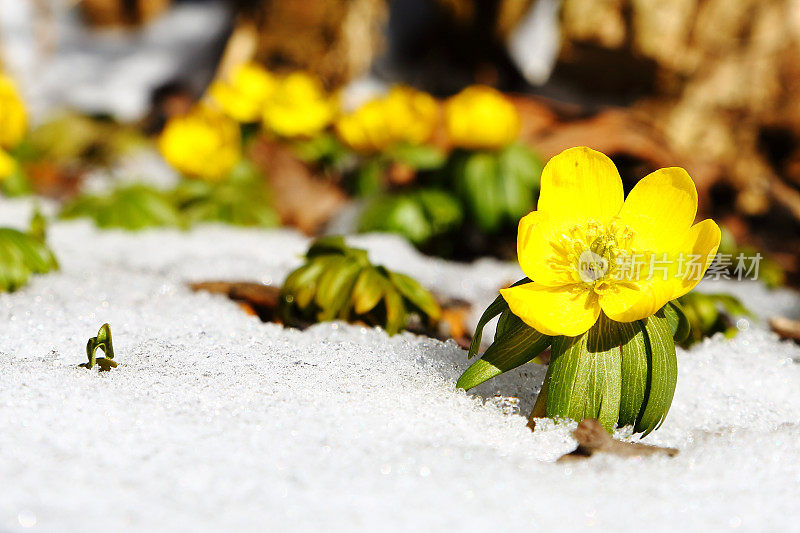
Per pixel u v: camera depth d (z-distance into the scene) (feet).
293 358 1.49
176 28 3.70
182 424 1.38
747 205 2.35
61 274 1.69
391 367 1.48
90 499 1.31
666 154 2.29
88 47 3.74
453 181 2.05
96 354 1.48
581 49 2.67
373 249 1.88
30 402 1.40
